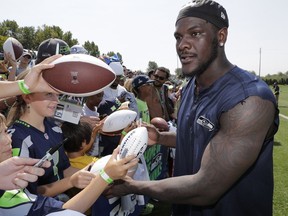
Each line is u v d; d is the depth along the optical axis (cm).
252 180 138
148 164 339
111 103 319
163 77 448
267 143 141
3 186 106
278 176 490
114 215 227
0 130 126
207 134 137
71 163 218
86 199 132
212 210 144
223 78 136
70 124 221
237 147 122
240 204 140
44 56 212
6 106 237
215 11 132
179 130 159
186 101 159
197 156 142
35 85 132
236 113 124
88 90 137
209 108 137
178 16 139
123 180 153
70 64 133
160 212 367
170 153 427
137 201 259
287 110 1714
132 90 417
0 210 117
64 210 117
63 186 164
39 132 172
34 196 124
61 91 136
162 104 456
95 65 137
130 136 144
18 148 159
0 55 1071
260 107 123
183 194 132
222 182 125
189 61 134
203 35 131
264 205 143
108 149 286
